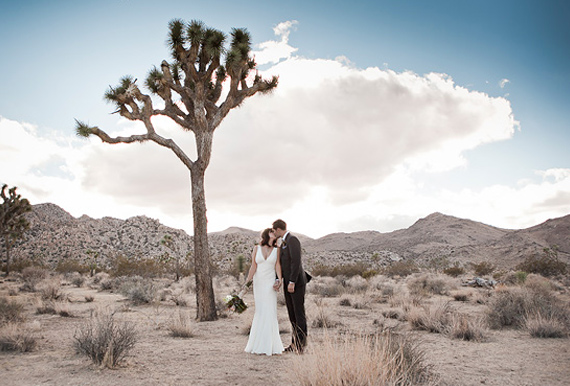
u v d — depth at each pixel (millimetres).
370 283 23469
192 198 11422
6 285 24562
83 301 16328
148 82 12570
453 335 7836
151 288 16359
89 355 5535
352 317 11273
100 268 53469
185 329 8086
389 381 3930
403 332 8352
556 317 8945
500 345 7129
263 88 12922
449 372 5145
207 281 10945
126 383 4512
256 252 6383
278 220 6508
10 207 36219
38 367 5234
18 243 103062
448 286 20719
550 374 5129
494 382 4723
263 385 4457
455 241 191000
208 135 11656
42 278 32312
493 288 23219
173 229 127562
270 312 6242
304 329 6176
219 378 4746
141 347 6773
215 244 111062
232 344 7160
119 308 13289
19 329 7254
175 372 5031
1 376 4785
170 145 11570
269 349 6082
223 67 12781
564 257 81875
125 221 129625
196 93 11562
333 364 3791
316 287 21172
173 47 11398
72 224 120688
